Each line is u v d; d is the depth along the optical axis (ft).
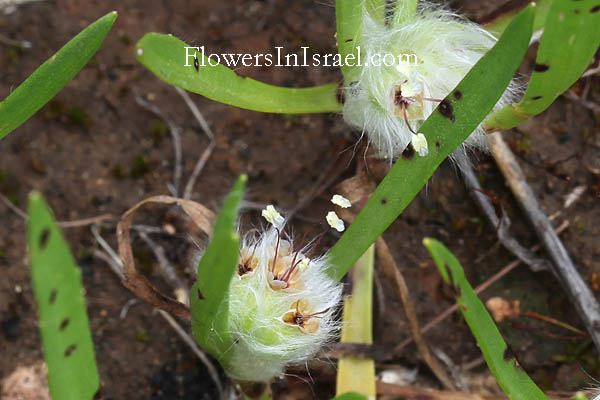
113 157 0.71
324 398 0.66
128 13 0.72
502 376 0.56
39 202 0.50
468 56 0.62
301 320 0.57
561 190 0.68
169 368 0.67
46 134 0.71
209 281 0.53
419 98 0.60
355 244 0.58
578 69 0.56
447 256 0.54
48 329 0.51
